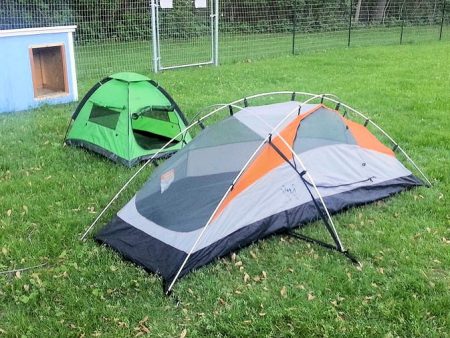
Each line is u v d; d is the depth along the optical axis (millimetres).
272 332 3162
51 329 3193
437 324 3236
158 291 3555
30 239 4223
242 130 4383
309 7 18969
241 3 17656
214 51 12781
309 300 3451
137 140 6242
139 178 5363
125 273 3752
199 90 9664
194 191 4102
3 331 3170
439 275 3766
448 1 22109
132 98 5941
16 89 7914
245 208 4055
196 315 3340
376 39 18391
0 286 3615
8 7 13789
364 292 3545
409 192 5094
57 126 7156
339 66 12516
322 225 4426
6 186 5191
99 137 6070
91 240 4211
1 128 7016
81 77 10953
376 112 8039
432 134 6879
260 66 12461
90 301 3457
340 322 3232
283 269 3822
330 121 4879
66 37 8383
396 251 4062
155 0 13016
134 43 15047
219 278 3703
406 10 22328
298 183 4375
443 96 9102
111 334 3168
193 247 3715
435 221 4551
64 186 5215
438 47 16375
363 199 4789
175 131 6219
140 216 4148
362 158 4953
